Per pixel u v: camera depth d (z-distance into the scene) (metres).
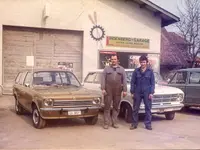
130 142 7.11
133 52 18.06
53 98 8.01
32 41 16.47
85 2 17.09
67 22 16.80
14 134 7.81
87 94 8.57
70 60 17.20
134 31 18.11
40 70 9.73
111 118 9.44
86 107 8.38
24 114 10.79
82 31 17.22
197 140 7.39
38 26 16.28
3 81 15.99
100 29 17.38
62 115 8.14
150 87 8.49
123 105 9.72
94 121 8.92
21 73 10.87
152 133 8.09
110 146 6.73
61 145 6.78
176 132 8.25
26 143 6.94
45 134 7.83
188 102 11.56
